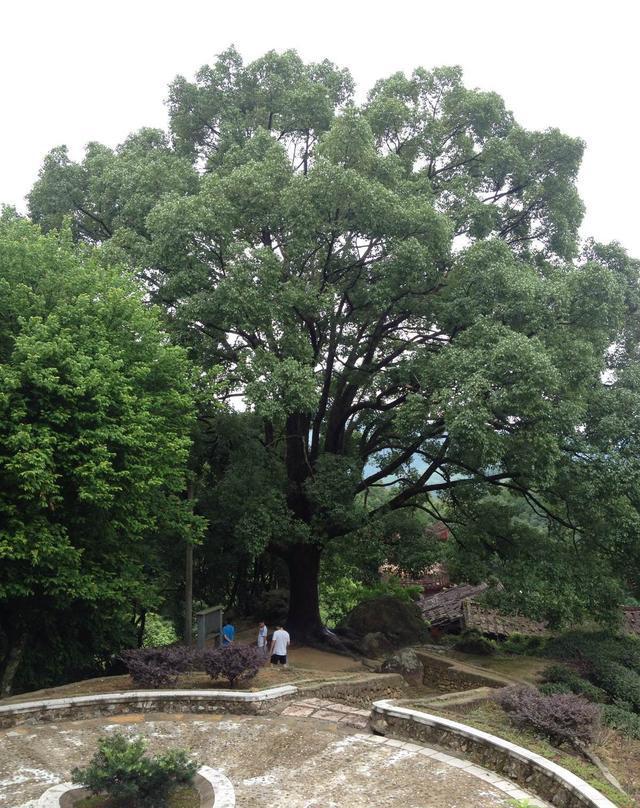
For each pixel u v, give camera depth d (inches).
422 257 624.4
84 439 448.1
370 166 681.0
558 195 807.1
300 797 314.0
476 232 748.6
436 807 302.4
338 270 697.6
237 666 475.8
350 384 800.9
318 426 779.4
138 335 546.6
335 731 404.2
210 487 791.7
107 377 472.1
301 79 821.9
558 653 688.4
